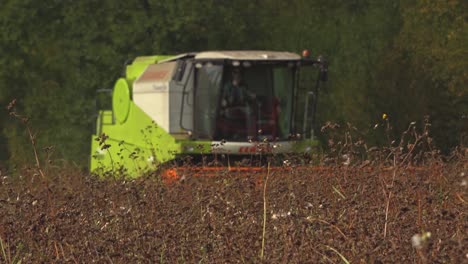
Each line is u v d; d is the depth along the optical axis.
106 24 108.25
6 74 107.12
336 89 107.56
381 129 97.75
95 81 107.38
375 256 18.39
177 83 61.69
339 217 22.39
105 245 20.73
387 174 29.50
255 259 19.39
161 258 20.70
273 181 30.47
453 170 32.47
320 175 30.20
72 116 106.12
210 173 35.19
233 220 22.72
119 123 67.44
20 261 21.44
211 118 62.19
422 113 96.44
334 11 116.06
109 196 28.09
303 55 63.47
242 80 62.34
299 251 18.89
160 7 109.25
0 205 26.56
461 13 96.50
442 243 17.62
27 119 28.17
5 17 107.56
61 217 23.81
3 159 104.81
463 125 94.69
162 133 62.00
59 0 108.62
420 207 23.73
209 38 113.56
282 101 63.22
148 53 108.94
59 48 108.06
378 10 111.44
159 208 25.34
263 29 116.88
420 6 97.56
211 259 20.17
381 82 99.75
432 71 96.94
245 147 61.00
